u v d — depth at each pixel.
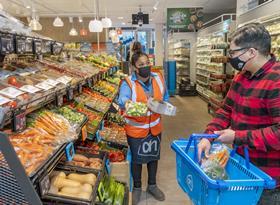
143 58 2.86
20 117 1.40
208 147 1.51
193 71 12.90
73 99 3.07
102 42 14.55
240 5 6.50
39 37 2.16
